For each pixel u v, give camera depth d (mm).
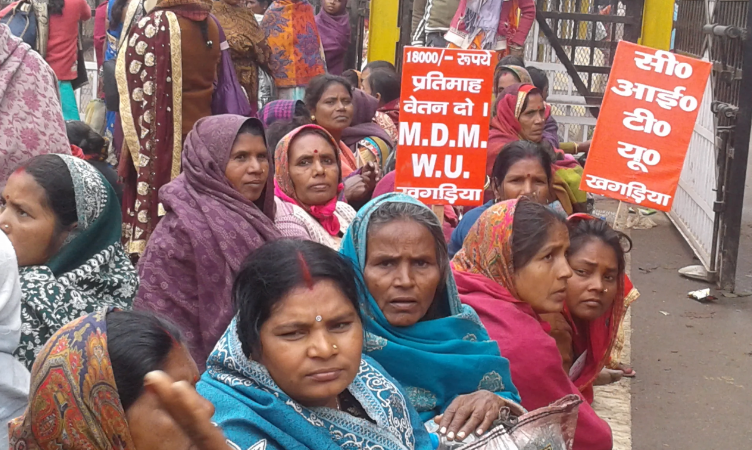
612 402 4516
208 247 3240
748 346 5426
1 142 3533
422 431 2174
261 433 1820
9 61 3580
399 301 2434
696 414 4484
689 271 6773
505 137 5621
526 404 2787
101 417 1477
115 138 6496
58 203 2574
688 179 7715
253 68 6566
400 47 9492
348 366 1865
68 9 8312
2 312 2219
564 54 9180
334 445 1855
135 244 5047
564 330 3320
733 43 6473
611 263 3309
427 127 3742
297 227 3645
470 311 2562
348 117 5457
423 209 2494
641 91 4297
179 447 1473
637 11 8969
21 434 1552
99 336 1498
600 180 4355
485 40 7688
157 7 5121
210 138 3438
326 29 8812
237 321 1931
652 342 5461
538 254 2871
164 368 1524
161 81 5016
